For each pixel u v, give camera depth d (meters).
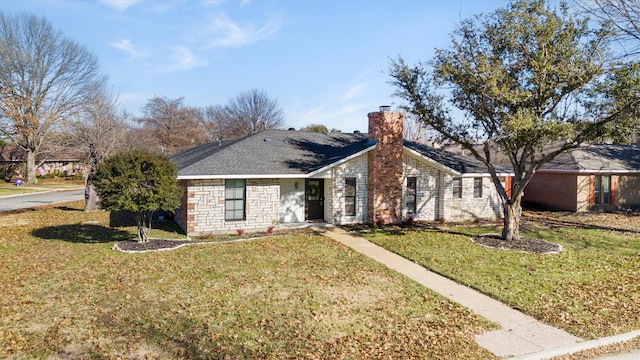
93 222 17.58
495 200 20.22
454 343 6.33
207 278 9.35
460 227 17.03
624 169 23.11
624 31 14.57
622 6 14.45
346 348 6.07
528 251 12.45
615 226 17.56
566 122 12.32
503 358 5.86
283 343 6.19
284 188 17.28
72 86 36.97
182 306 7.59
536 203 24.77
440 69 13.09
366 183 17.38
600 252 12.51
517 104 12.35
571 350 6.20
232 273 9.78
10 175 47.81
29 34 34.81
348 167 17.00
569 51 11.80
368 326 6.89
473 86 12.71
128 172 11.69
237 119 58.47
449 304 8.04
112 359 5.61
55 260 10.91
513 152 13.65
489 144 14.77
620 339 6.58
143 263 10.60
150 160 12.11
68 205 24.50
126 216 17.12
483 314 7.57
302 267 10.46
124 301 7.82
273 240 13.84
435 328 6.88
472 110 13.54
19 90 33.38
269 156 17.44
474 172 19.00
